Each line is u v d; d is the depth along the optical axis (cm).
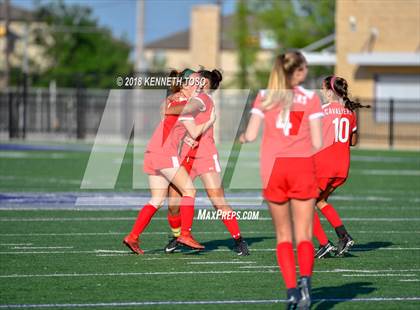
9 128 14512
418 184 7731
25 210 5572
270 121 2662
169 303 2889
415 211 5722
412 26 13888
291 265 2633
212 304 2881
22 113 15300
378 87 14150
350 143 3872
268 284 3244
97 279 3319
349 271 3531
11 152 11219
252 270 3544
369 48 14075
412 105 14050
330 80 3831
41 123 15550
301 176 2639
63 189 6888
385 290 3136
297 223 2667
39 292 3058
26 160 9906
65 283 3231
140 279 3325
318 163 3762
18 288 3133
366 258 3869
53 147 12362
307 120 2655
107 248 4097
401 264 3709
